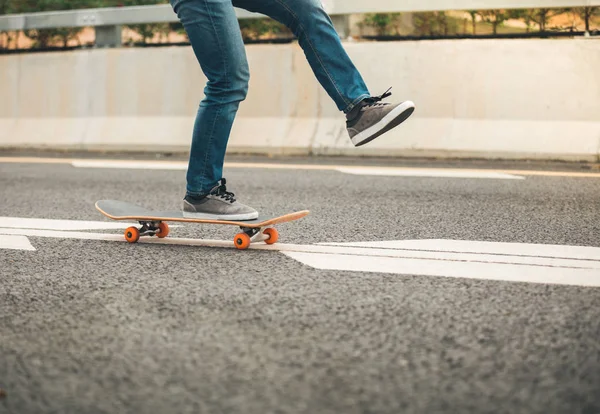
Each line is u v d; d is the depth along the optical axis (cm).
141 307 269
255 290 289
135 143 841
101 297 283
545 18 754
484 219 443
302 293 284
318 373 205
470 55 735
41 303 277
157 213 389
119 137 849
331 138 776
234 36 357
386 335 235
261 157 782
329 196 536
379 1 740
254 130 802
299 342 230
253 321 251
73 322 254
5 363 217
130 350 226
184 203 380
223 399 189
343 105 363
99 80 870
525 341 229
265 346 227
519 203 498
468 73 735
